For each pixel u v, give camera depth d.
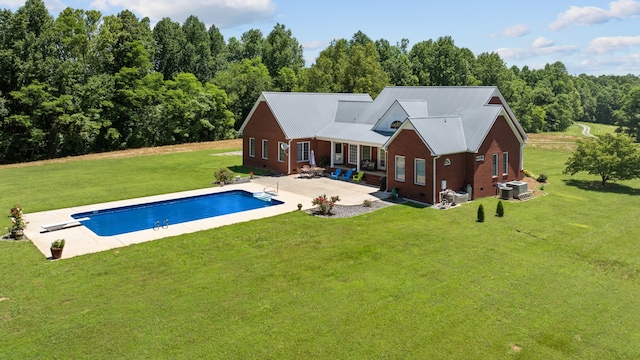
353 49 68.31
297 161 37.12
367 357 11.30
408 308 13.73
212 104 65.44
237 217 23.80
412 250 18.77
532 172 36.72
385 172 33.41
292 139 36.22
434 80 94.38
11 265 17.03
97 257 17.86
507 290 15.00
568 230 21.58
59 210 25.30
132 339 11.98
